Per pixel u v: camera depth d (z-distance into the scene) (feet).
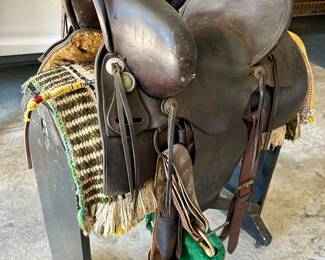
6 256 4.00
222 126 2.39
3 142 5.81
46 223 3.38
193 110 2.24
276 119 3.06
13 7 6.08
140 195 2.19
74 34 2.49
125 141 1.97
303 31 12.76
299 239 4.47
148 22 1.86
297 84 3.11
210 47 2.58
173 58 1.86
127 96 2.04
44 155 2.66
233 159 2.69
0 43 6.21
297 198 5.11
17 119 6.40
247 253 4.25
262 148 3.07
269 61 2.86
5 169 5.25
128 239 4.31
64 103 2.16
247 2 2.82
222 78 2.48
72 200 2.38
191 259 2.60
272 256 4.23
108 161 2.02
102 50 2.02
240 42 2.74
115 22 1.93
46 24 6.49
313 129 6.80
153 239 2.39
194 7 3.10
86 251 2.65
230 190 4.69
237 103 2.50
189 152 2.29
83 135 2.13
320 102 7.76
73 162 2.08
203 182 2.54
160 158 2.16
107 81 1.99
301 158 5.99
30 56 6.81
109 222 2.13
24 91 2.59
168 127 2.07
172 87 1.97
